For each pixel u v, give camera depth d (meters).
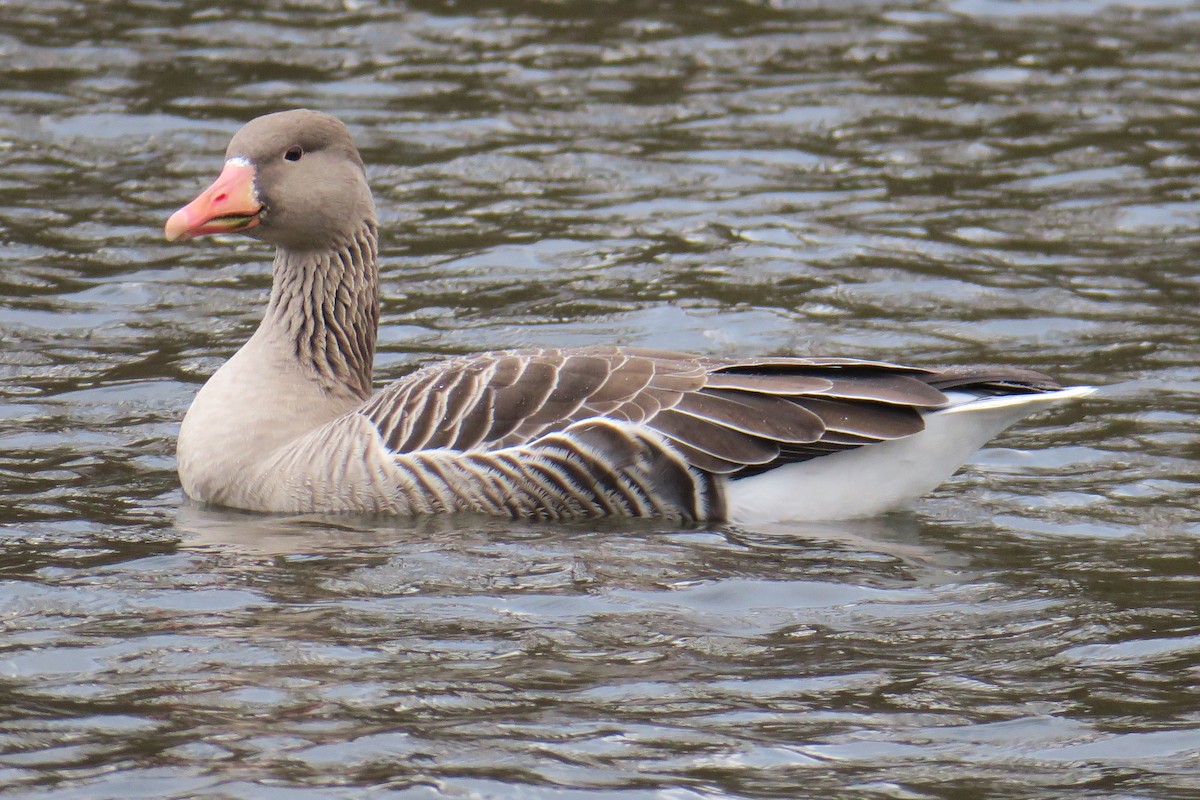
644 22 29.89
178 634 11.12
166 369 17.25
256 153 14.43
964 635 11.31
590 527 13.18
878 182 23.08
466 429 13.36
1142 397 16.45
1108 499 14.02
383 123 24.80
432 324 18.50
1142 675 10.68
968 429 13.47
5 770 9.31
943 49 28.66
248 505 13.79
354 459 13.49
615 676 10.62
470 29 29.28
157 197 22.25
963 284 19.67
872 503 13.51
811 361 13.27
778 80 27.05
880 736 9.88
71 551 12.68
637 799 9.12
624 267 20.16
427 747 9.62
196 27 28.89
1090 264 20.33
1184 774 9.44
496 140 24.36
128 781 9.21
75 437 15.42
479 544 12.81
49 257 20.31
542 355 13.83
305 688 10.36
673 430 13.12
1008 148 24.30
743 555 12.67
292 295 14.64
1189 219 21.72
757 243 20.91
